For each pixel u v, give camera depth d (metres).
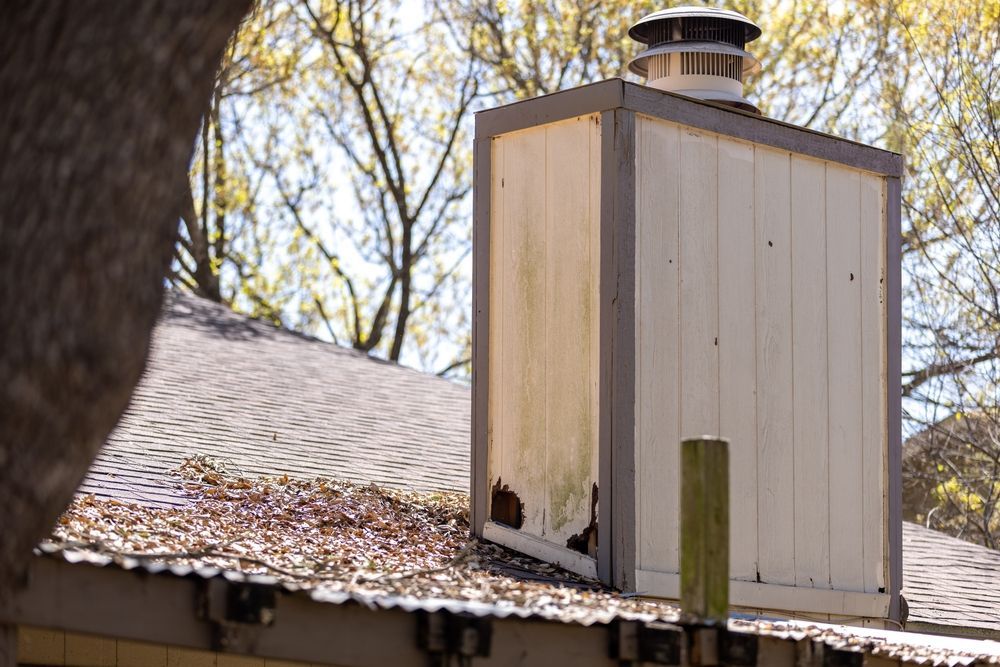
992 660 5.86
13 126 3.42
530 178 8.02
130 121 3.48
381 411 12.55
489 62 27.81
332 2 28.59
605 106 7.59
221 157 28.73
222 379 12.05
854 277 8.57
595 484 7.42
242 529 7.02
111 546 5.10
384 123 29.23
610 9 26.25
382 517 8.12
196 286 28.06
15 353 3.35
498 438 8.01
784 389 8.12
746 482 7.87
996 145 18.45
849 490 8.35
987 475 21.39
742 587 7.71
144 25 3.51
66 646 5.54
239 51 26.91
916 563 11.47
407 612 4.49
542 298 7.86
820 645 5.23
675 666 4.85
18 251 3.37
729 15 9.01
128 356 3.56
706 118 7.91
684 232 7.78
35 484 3.46
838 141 8.57
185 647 4.14
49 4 3.47
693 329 7.74
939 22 19.56
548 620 4.71
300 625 4.30
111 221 3.45
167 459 8.55
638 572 7.25
